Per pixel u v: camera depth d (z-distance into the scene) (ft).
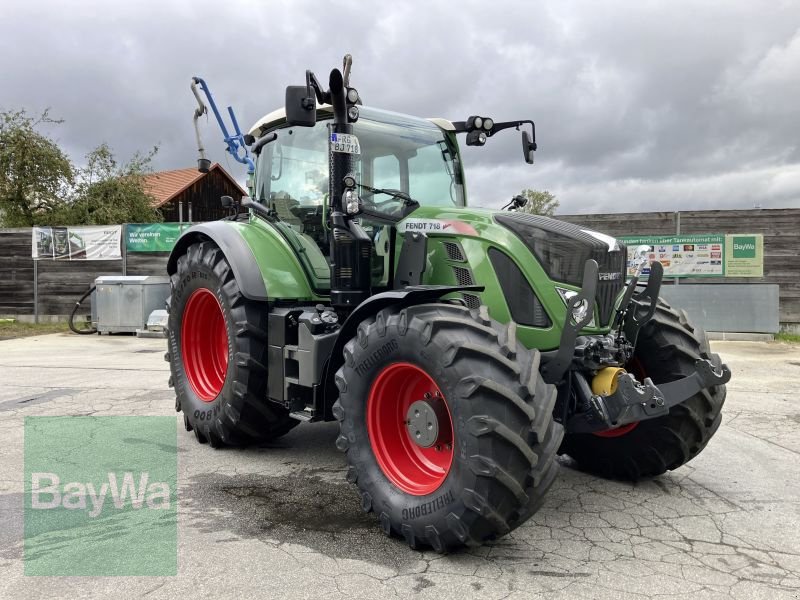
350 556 9.36
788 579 8.70
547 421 8.88
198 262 15.35
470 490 8.69
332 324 12.23
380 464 10.27
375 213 12.55
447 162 14.98
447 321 9.35
